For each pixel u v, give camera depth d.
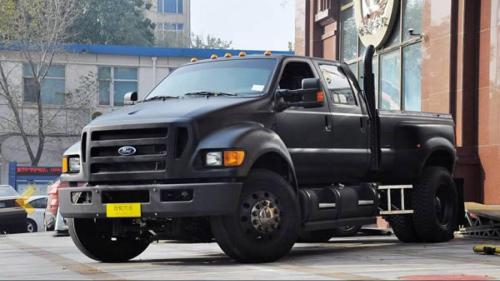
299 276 7.09
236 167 8.12
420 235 11.52
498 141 14.32
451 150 11.77
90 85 42.75
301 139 9.27
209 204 8.02
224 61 9.77
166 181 8.21
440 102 15.68
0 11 41.44
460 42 15.27
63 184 9.02
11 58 41.69
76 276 7.45
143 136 8.34
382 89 18.89
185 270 7.84
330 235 12.42
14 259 10.48
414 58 17.52
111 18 63.09
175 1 91.06
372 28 19.02
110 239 9.35
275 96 9.05
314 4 22.22
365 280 6.78
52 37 41.38
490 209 12.76
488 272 7.58
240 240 8.23
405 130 11.08
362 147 10.23
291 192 8.61
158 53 43.62
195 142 8.18
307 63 9.79
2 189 24.81
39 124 41.00
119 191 8.37
